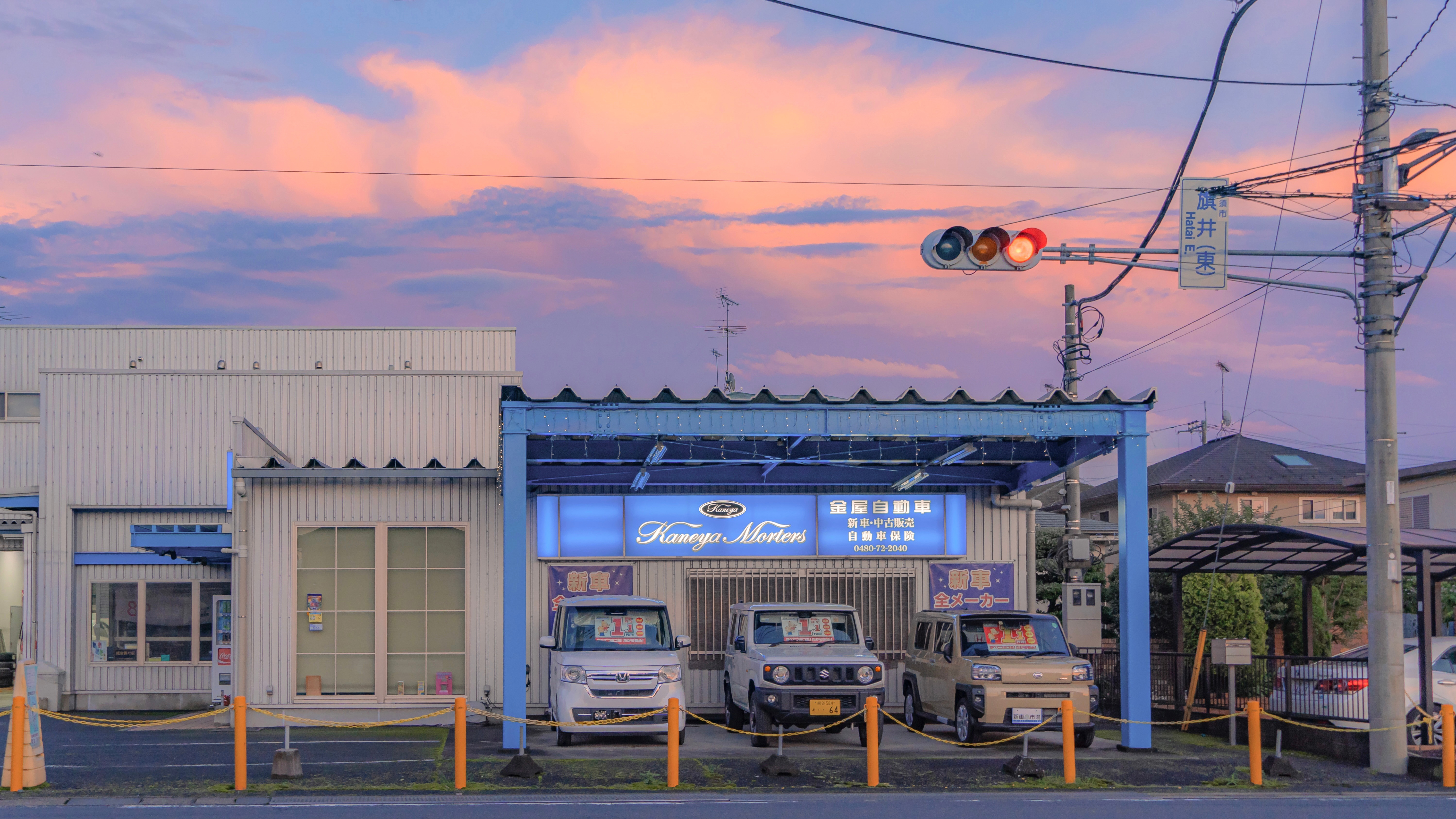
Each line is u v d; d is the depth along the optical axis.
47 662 24.88
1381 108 15.07
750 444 18.30
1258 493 40.12
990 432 16.08
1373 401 15.40
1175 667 20.34
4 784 12.56
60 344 28.58
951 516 21.41
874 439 17.19
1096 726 19.58
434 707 19.44
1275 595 30.14
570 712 15.95
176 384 25.88
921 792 13.17
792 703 16.06
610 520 20.83
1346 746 15.85
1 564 31.78
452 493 19.91
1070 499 21.09
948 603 21.25
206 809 11.54
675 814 11.55
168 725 20.33
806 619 17.72
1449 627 28.36
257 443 22.14
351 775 13.57
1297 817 11.79
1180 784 13.90
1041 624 17.47
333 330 29.28
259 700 19.19
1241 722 18.28
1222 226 14.60
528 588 20.59
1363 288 15.42
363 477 19.66
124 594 25.62
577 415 15.57
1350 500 40.16
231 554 21.09
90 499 25.44
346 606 19.50
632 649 17.14
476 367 29.47
